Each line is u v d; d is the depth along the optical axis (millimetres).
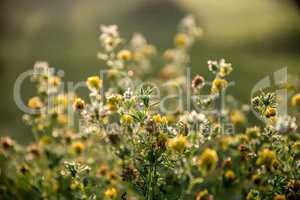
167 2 16531
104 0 16922
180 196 3930
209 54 13047
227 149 4426
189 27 9375
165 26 15453
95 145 4832
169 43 14148
